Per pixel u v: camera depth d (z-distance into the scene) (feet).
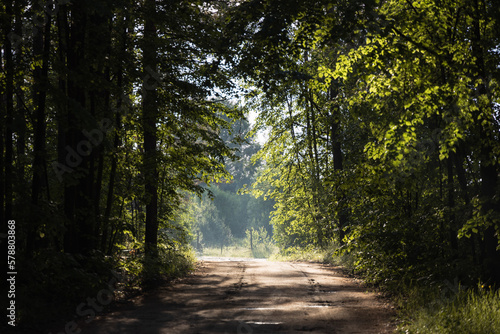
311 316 33.01
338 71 43.88
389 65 42.68
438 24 41.96
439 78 43.47
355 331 28.81
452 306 30.50
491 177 39.04
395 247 46.70
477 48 39.47
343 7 37.70
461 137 38.32
